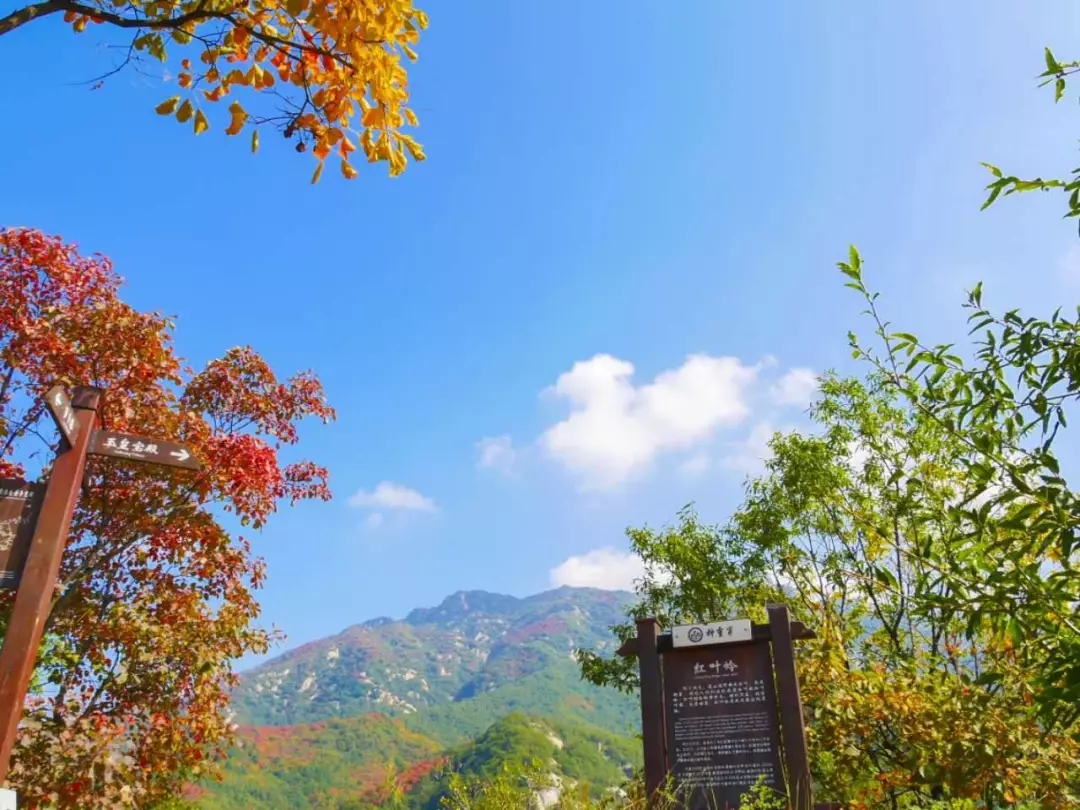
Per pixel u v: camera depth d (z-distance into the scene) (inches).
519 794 265.3
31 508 233.6
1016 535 131.9
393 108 139.2
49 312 350.6
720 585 507.5
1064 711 123.6
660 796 249.6
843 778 289.9
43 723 284.7
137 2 138.6
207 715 337.7
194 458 264.2
